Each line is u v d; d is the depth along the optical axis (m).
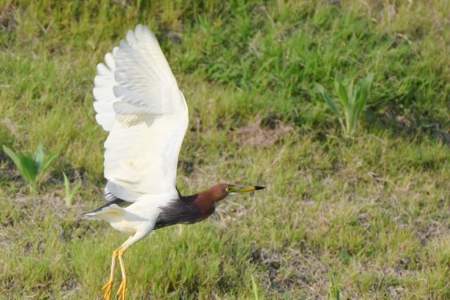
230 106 13.32
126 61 8.73
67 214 11.49
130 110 8.97
